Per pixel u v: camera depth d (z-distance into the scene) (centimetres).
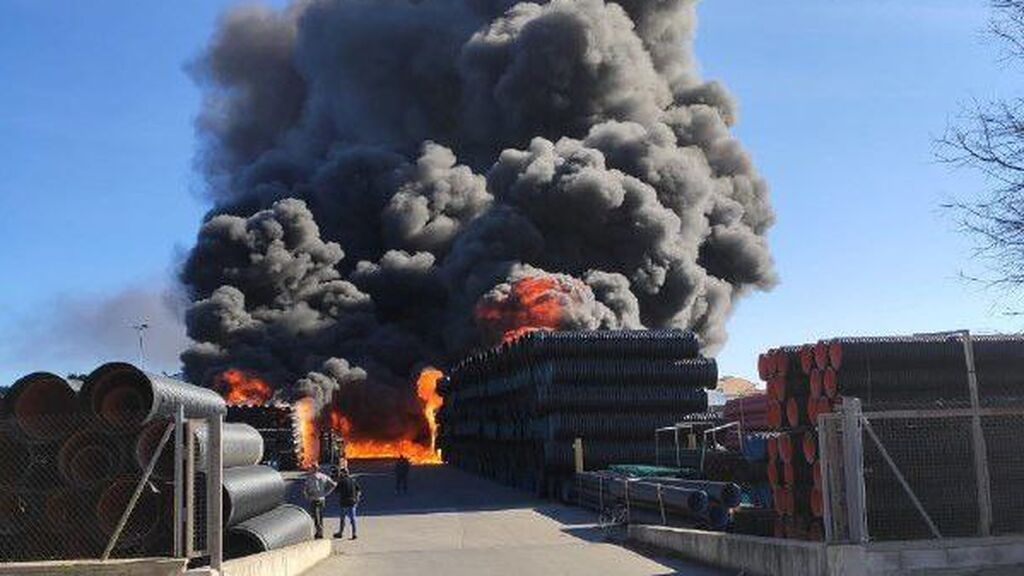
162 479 1287
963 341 1503
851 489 1291
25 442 1291
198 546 1320
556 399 3634
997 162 1120
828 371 1507
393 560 1883
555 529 2575
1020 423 1412
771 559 1443
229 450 1550
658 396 3694
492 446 4975
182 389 1416
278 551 1516
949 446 1395
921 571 1268
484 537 2394
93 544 1284
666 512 2366
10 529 1283
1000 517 1389
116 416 1296
